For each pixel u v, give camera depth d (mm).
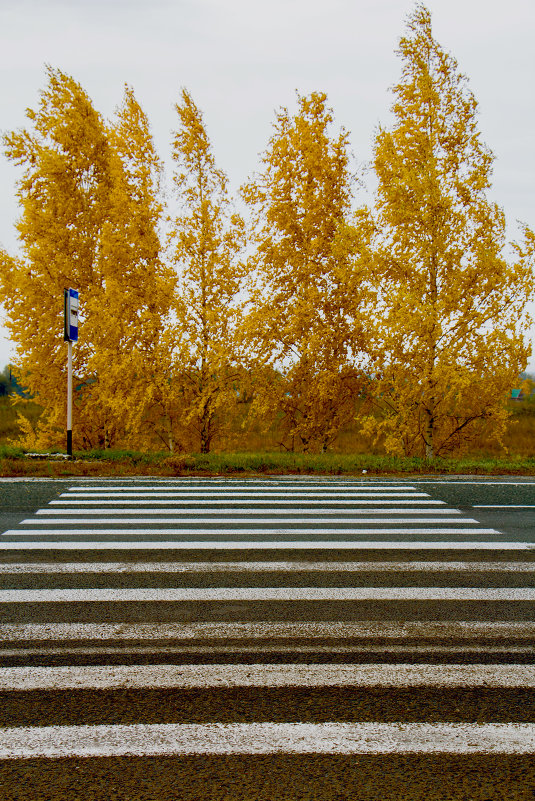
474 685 3461
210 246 14258
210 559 5805
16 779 2621
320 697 3309
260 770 2693
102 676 3525
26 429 15969
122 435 16422
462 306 13766
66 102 15555
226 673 3572
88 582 5141
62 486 9633
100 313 14359
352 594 4902
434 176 13477
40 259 14820
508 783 2631
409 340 13430
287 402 15328
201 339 14469
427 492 9391
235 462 11578
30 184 15500
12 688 3377
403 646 3965
